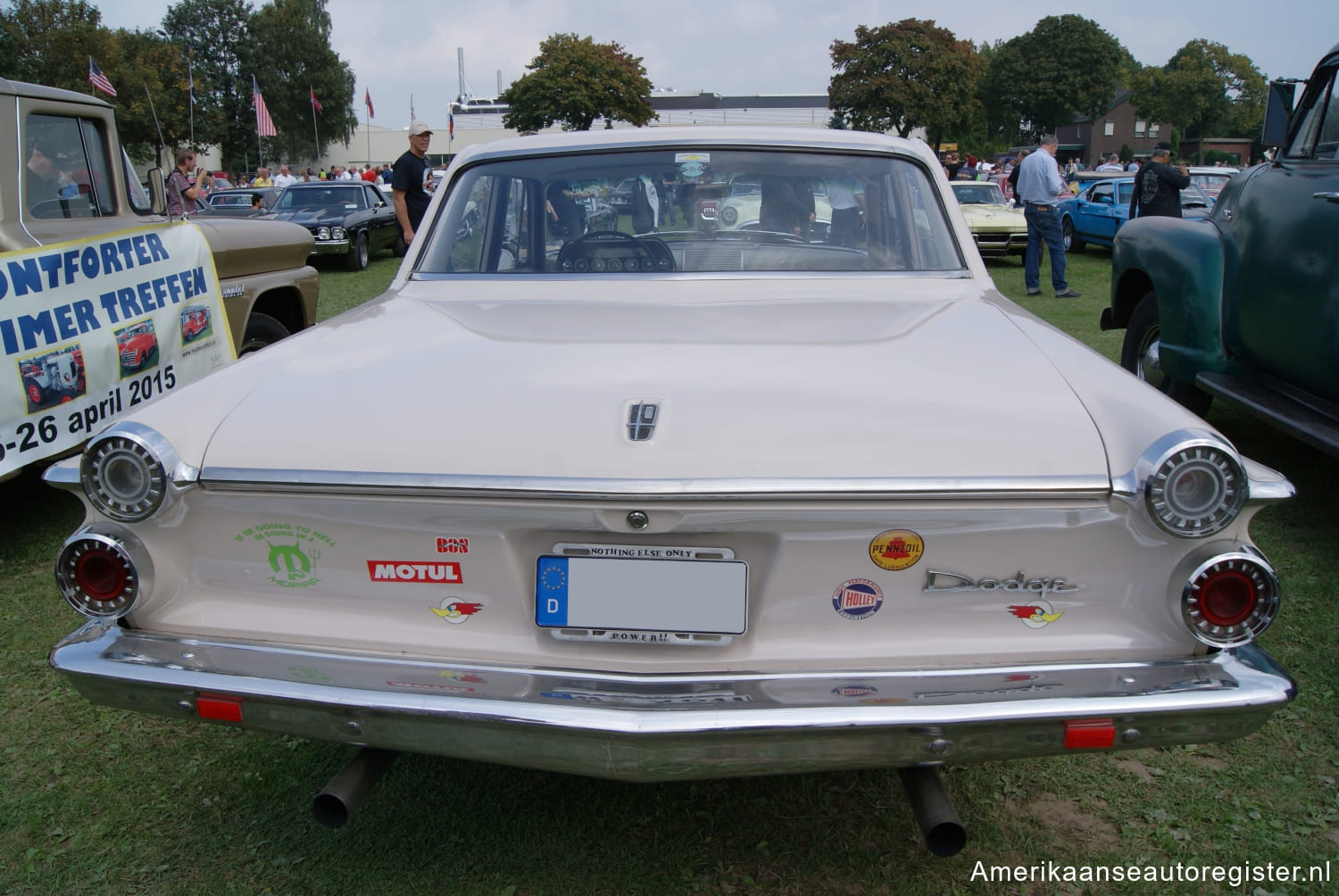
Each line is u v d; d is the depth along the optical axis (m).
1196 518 1.58
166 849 2.12
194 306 4.35
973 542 1.66
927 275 2.65
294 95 55.47
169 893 1.98
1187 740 1.63
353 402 1.83
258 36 53.91
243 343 4.83
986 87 77.31
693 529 1.66
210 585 1.82
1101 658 1.69
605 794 2.29
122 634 1.82
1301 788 2.28
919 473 1.62
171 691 1.71
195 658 1.75
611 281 2.62
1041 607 1.69
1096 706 1.57
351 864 2.07
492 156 2.83
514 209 2.77
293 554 1.78
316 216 13.77
